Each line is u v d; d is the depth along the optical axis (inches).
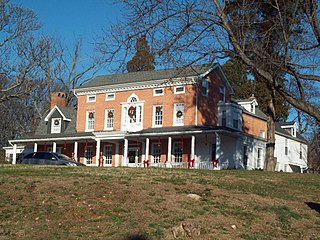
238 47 623.5
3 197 637.9
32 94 2463.1
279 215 618.2
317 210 669.9
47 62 2090.3
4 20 1791.3
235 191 738.2
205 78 1662.2
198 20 633.0
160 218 566.3
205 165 1528.1
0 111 2549.2
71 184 703.1
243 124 1804.9
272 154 1419.8
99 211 586.6
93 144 1844.2
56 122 1962.4
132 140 1720.0
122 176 817.5
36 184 700.7
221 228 545.6
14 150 1936.5
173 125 1653.5
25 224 546.9
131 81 1747.0
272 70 623.2
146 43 652.7
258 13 683.4
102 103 1820.9
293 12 603.2
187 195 668.1
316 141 1881.2
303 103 600.1
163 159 1667.1
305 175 1074.7
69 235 507.5
